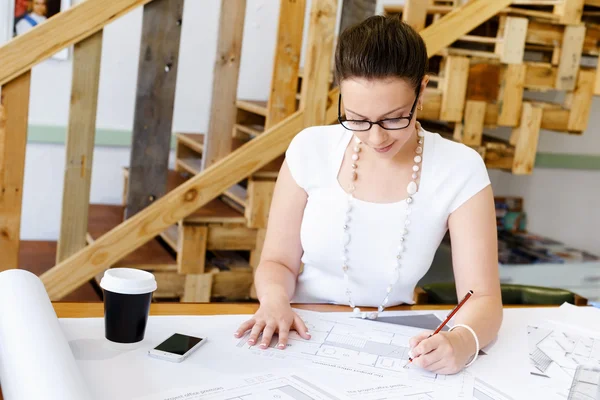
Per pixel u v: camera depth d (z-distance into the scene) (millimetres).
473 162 1568
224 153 2857
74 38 2422
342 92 1370
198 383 1084
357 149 1586
